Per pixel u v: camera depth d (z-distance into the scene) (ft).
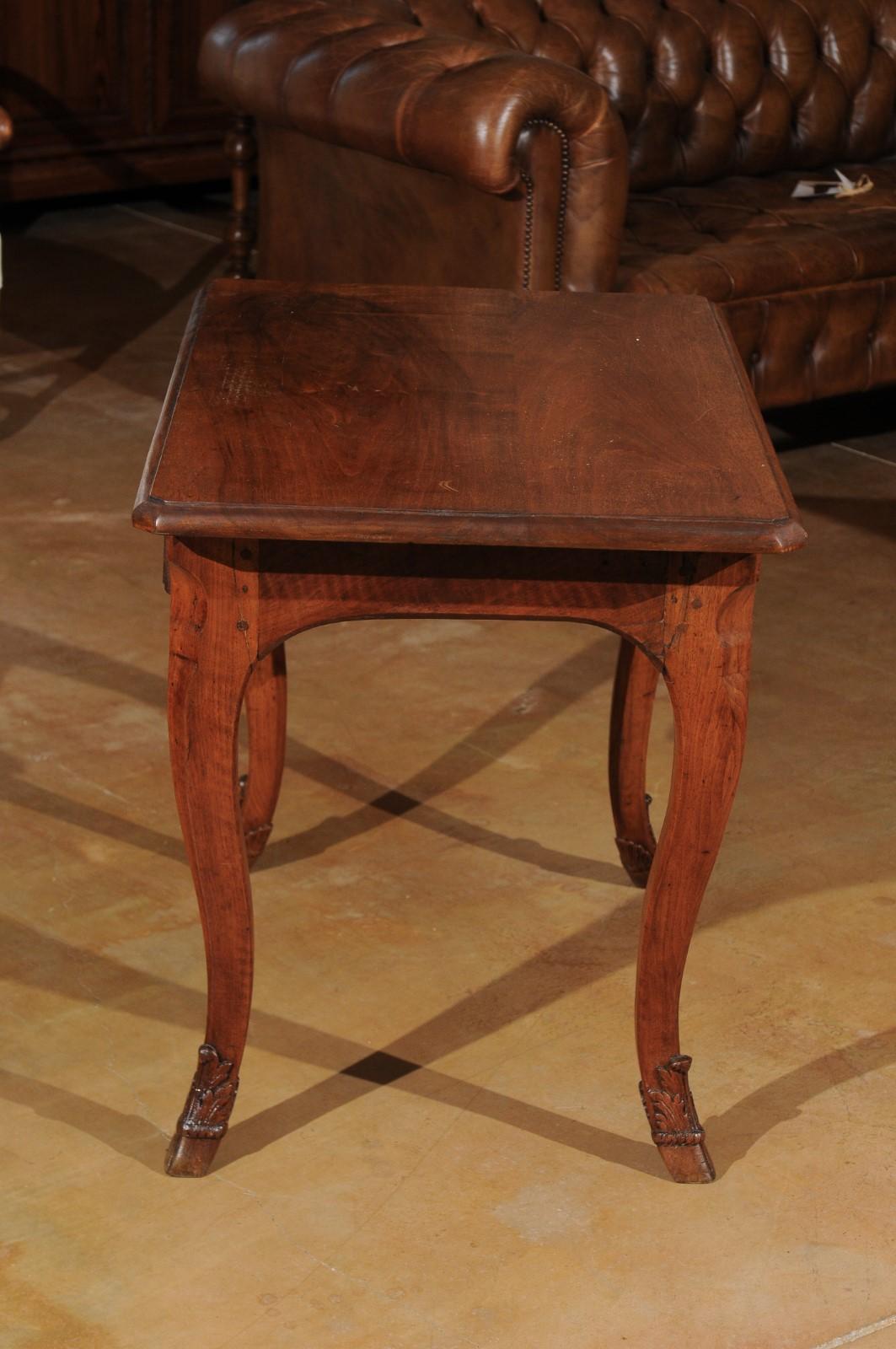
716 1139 5.53
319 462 4.66
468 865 7.00
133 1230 5.04
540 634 9.12
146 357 13.23
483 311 6.01
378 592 4.66
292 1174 5.30
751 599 4.71
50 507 10.41
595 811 7.46
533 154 9.19
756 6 12.34
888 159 13.30
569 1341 4.72
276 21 11.05
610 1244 5.08
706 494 4.63
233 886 4.99
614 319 6.02
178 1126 5.28
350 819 7.30
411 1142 5.46
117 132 16.43
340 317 5.84
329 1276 4.91
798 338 10.75
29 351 13.19
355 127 9.96
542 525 4.40
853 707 8.48
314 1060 5.81
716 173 12.32
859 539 10.53
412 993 6.18
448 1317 4.78
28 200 16.48
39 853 6.92
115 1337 4.66
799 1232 5.16
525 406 5.17
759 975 6.36
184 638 4.69
